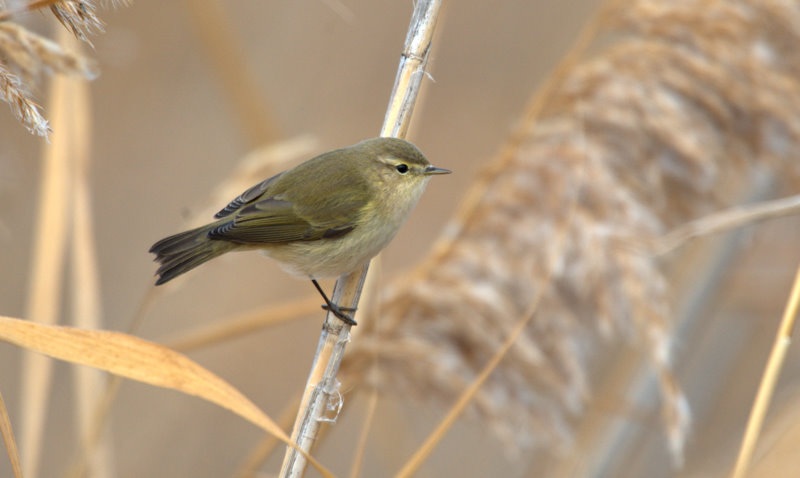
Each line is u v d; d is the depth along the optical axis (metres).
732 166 9.17
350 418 16.17
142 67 16.33
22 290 15.71
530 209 8.79
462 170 17.59
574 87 8.94
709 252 10.98
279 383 15.10
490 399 8.44
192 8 10.71
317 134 16.33
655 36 8.95
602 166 8.64
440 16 8.18
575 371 8.48
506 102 17.84
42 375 8.08
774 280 11.82
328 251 8.86
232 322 8.46
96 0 5.34
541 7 18.17
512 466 15.16
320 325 15.52
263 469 14.47
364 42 17.09
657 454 12.67
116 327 15.81
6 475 14.70
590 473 10.38
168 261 8.69
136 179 16.81
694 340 10.91
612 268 8.25
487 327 8.49
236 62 10.95
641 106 8.72
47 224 8.40
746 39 8.90
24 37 5.73
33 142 15.59
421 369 8.48
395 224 9.21
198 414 14.30
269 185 9.30
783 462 7.12
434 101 18.17
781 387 13.23
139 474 13.56
